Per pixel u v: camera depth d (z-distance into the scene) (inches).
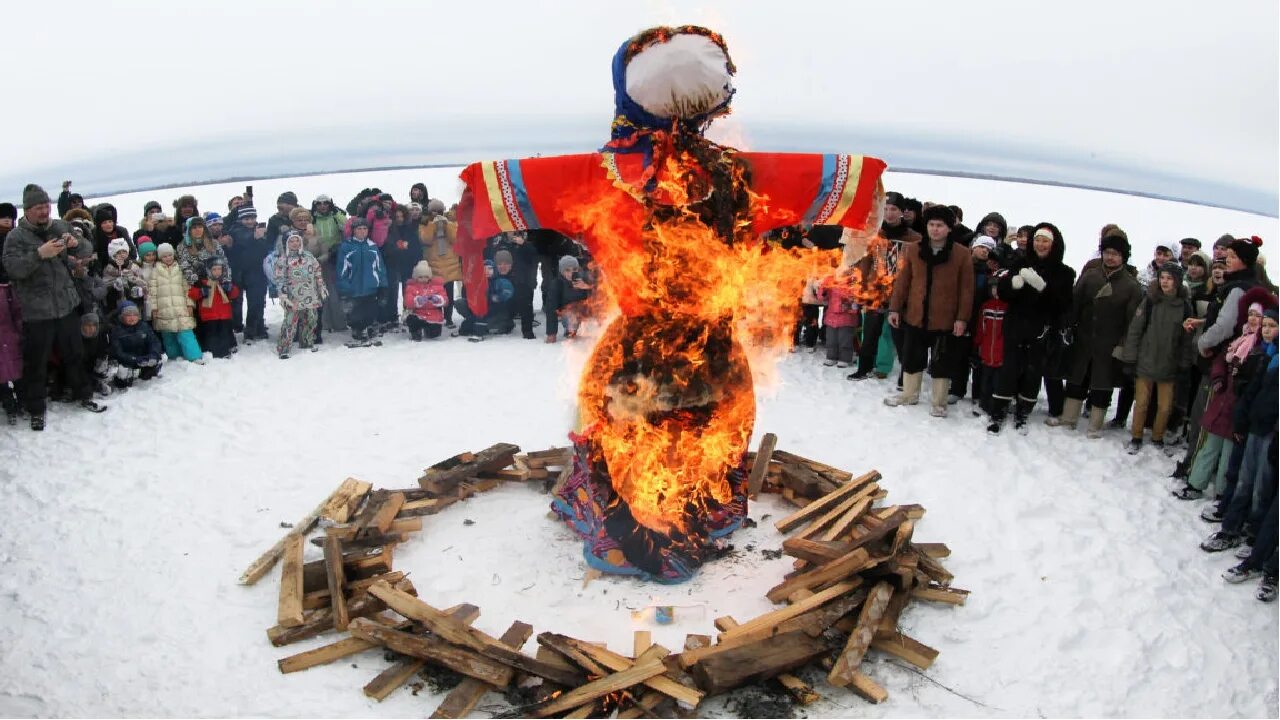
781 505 280.5
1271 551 237.5
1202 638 219.9
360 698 195.0
